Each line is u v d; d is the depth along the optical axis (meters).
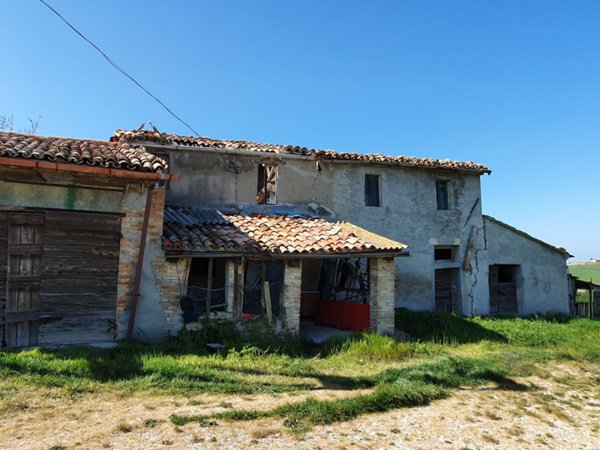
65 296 8.51
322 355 9.41
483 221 17.28
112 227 8.95
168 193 13.02
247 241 10.52
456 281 16.78
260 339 10.04
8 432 4.53
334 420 5.48
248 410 5.51
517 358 9.65
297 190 14.60
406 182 16.25
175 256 9.55
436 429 5.48
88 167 8.22
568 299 18.25
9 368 6.30
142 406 5.50
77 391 5.83
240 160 13.93
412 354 9.50
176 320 9.62
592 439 5.57
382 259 11.64
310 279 14.73
